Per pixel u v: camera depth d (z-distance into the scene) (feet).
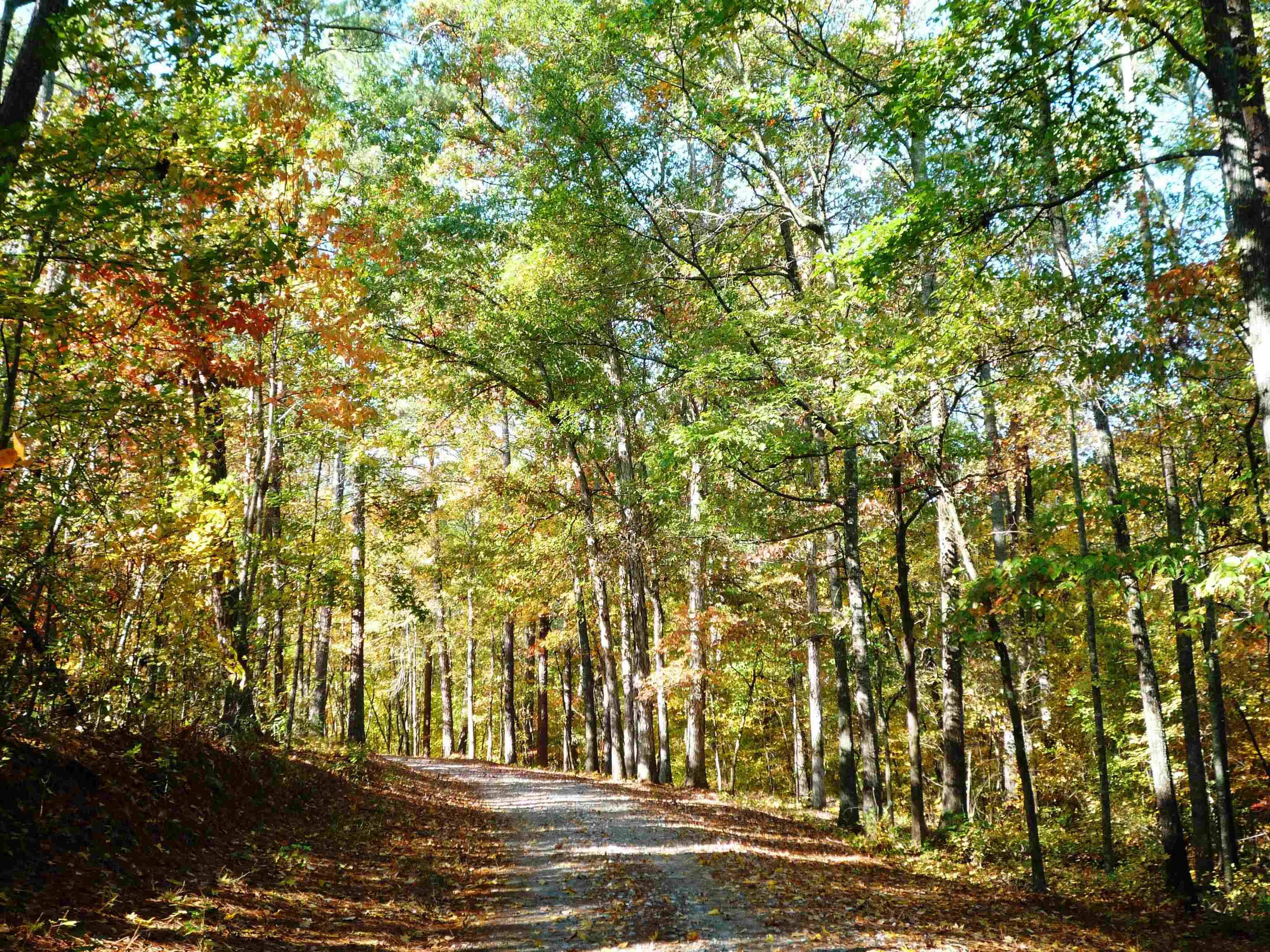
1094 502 36.52
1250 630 33.04
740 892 29.22
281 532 47.62
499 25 65.00
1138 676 61.93
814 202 58.70
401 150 54.70
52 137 19.63
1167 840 38.01
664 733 76.43
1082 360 32.30
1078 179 29.12
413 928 23.38
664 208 62.85
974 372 38.73
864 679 52.24
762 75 56.85
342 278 41.14
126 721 27.73
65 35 20.56
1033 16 24.71
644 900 27.58
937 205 29.12
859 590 52.60
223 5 22.76
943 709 55.98
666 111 60.85
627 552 74.08
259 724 39.60
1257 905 33.96
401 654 133.28
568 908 26.48
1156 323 32.07
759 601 71.72
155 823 23.85
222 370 25.21
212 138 23.62
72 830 20.61
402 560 81.20
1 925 15.47
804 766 106.22
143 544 26.02
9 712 22.30
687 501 76.07
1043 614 38.73
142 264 20.45
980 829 47.11
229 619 37.52
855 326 43.32
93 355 24.48
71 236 20.20
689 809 54.34
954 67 26.96
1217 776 40.83
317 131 38.58
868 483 54.13
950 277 34.65
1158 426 39.24
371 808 41.34
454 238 64.39
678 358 60.23
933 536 69.62
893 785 95.30
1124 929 30.09
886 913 28.09
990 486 47.42
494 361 70.44
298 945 19.62
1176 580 33.01
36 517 23.32
